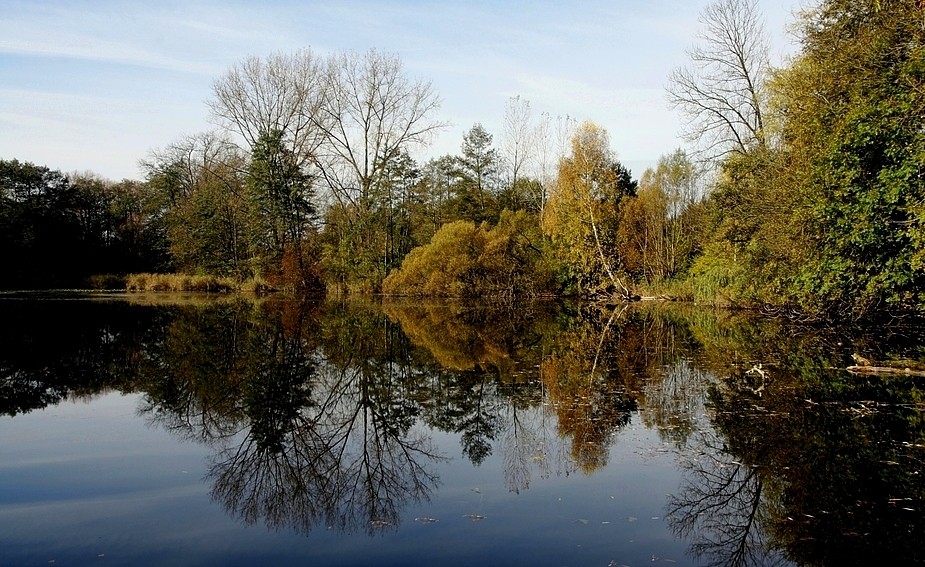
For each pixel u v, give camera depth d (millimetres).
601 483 5883
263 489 5777
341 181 37438
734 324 19250
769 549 4492
